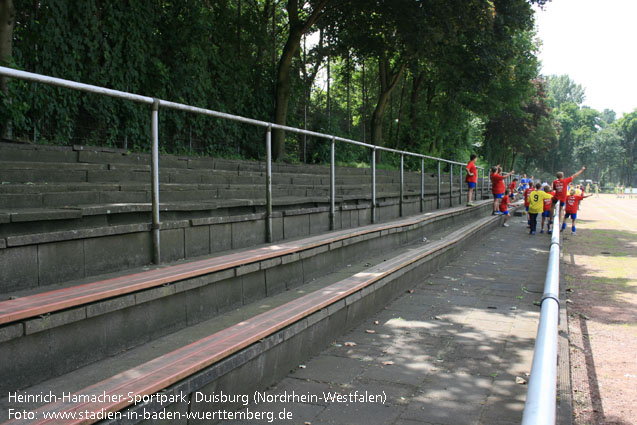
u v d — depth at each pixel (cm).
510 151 6919
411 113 3325
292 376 402
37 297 300
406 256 800
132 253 420
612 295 827
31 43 895
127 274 392
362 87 3200
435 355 466
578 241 1644
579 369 475
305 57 2292
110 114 1047
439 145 3569
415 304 673
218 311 448
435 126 3347
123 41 1110
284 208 709
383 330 546
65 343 296
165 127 1234
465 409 349
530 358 461
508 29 2056
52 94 911
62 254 359
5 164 497
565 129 11162
